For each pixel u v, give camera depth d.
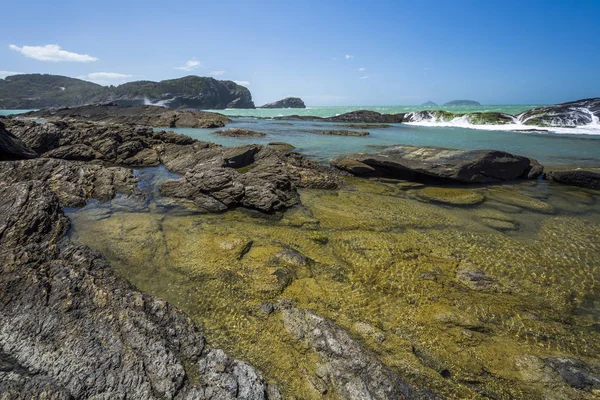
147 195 15.19
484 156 19.12
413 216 13.55
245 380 5.66
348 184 18.45
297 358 6.30
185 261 9.55
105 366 5.54
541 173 20.38
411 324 7.36
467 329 7.26
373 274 9.23
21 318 6.36
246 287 8.44
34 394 4.88
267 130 46.34
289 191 16.02
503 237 11.73
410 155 20.81
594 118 41.25
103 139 22.91
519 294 8.49
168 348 6.14
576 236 11.85
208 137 38.06
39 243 9.83
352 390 5.62
